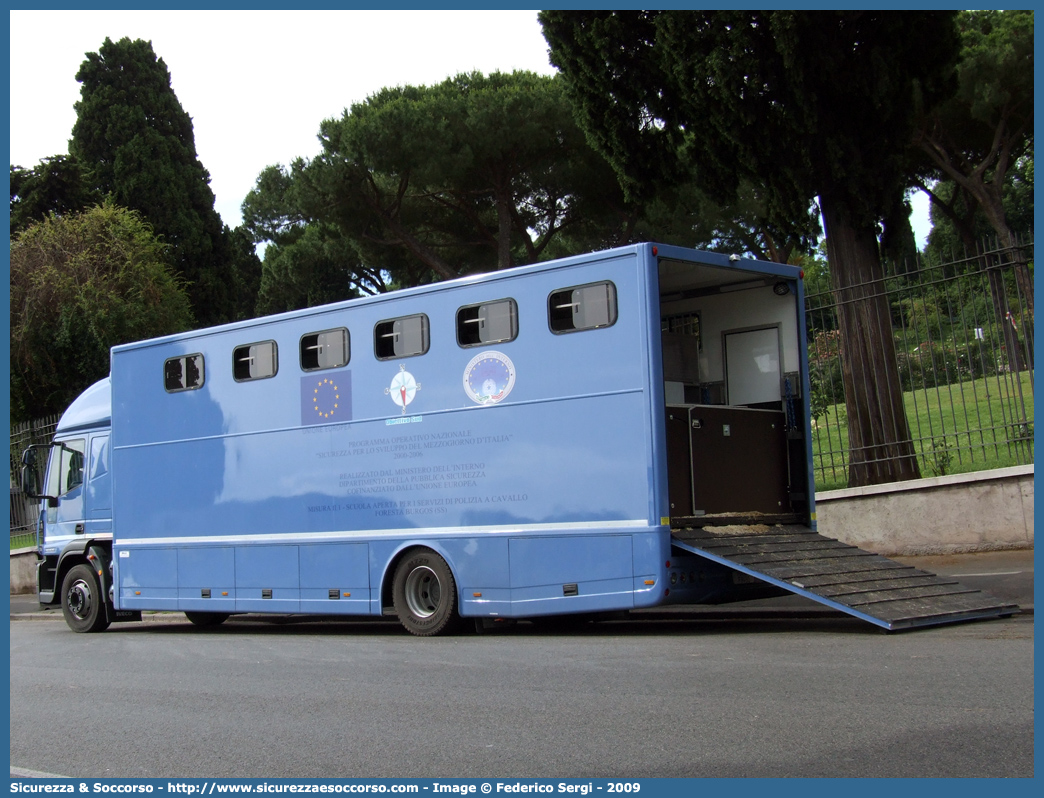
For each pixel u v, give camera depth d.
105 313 25.14
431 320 11.10
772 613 11.10
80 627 14.59
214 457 13.02
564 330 10.08
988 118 29.05
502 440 10.44
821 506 14.21
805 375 10.95
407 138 23.80
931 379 13.95
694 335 11.57
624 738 5.62
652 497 9.38
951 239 38.25
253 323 12.77
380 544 11.36
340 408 11.84
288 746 6.06
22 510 22.88
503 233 25.81
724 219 30.31
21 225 32.22
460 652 9.54
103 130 35.66
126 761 6.03
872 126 14.17
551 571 9.98
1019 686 6.23
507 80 26.62
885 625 8.51
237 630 14.10
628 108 15.23
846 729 5.46
